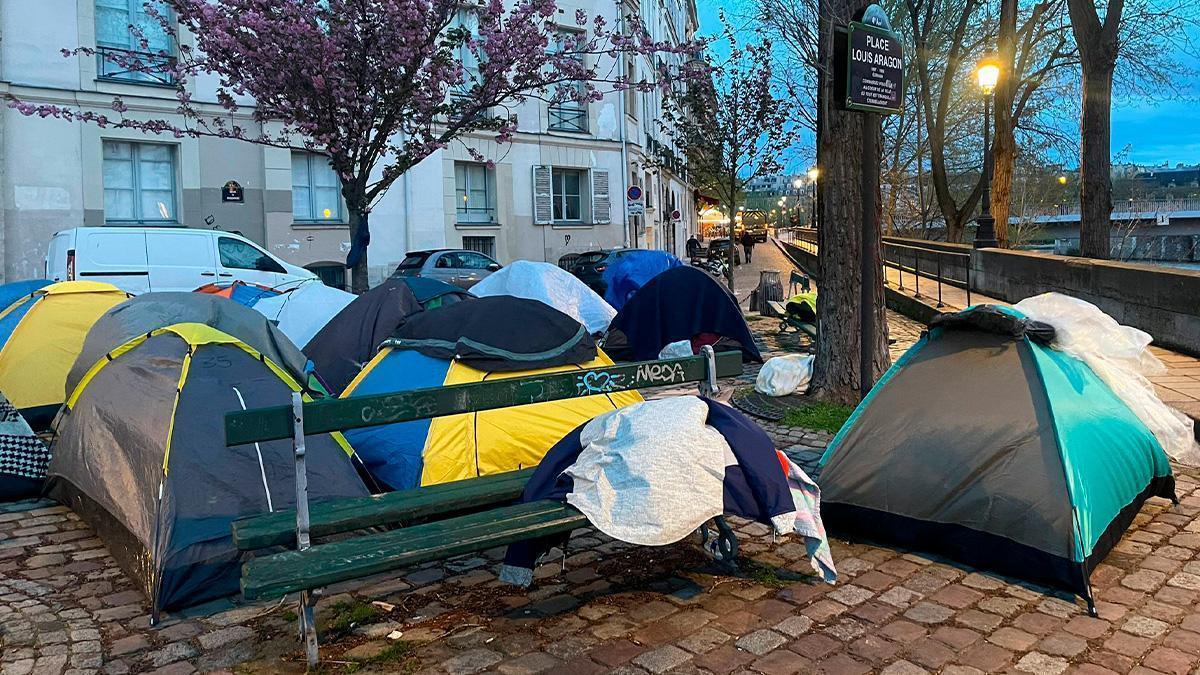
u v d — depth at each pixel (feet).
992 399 15.94
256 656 12.65
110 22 60.13
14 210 56.90
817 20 28.96
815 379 29.22
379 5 37.93
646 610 14.03
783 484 13.66
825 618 13.65
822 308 28.73
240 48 38.27
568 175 90.79
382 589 15.03
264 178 66.44
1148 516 18.04
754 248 195.62
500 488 14.99
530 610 14.10
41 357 28.45
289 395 17.66
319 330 30.96
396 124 41.91
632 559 16.29
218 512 15.12
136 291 48.34
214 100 63.26
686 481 13.33
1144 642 12.66
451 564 16.24
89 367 20.10
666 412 14.10
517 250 85.05
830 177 27.94
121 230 48.78
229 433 12.09
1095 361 17.62
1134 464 16.52
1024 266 55.36
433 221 77.41
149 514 15.33
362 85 39.60
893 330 51.52
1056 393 15.64
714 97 63.10
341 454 17.52
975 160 112.88
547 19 51.29
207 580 14.43
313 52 37.93
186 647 12.98
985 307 16.71
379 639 13.08
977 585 14.82
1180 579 14.89
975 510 15.38
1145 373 19.67
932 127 94.84
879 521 16.61
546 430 19.80
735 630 13.25
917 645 12.69
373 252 74.02
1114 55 53.47
